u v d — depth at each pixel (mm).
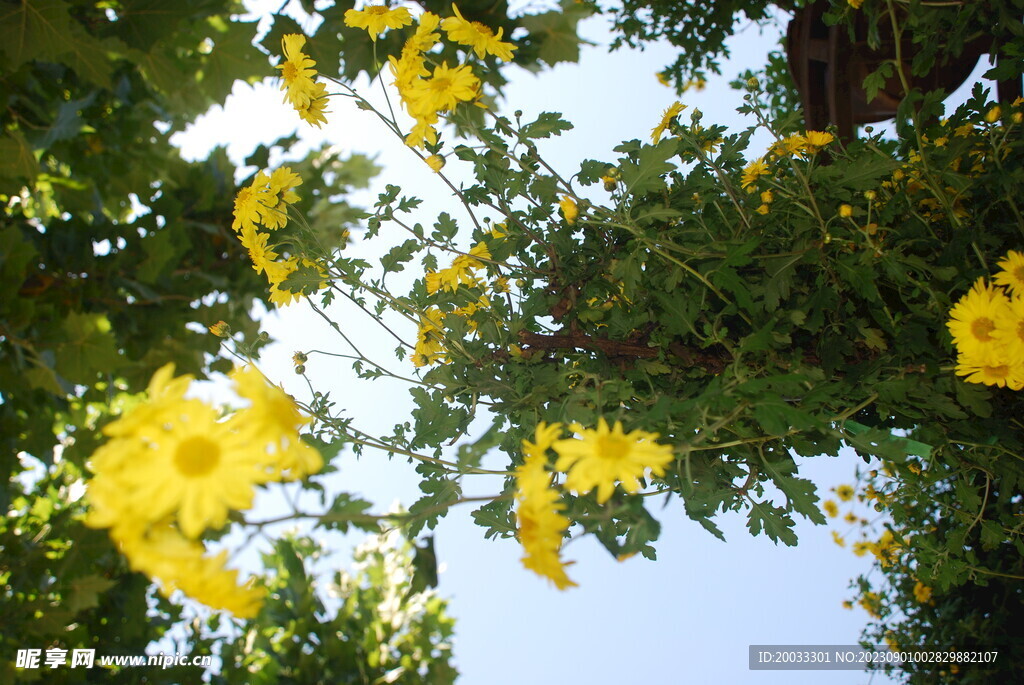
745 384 392
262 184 519
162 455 289
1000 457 514
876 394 473
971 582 877
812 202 489
